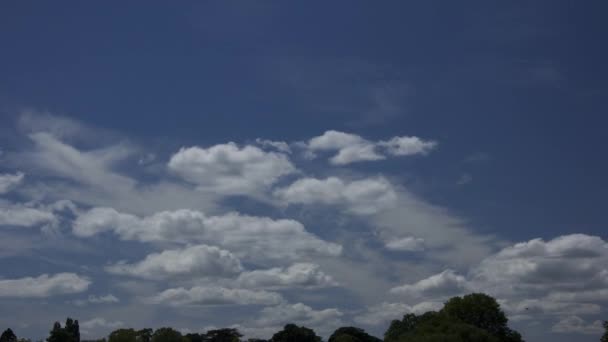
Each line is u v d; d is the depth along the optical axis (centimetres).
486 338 19725
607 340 18525
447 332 19950
